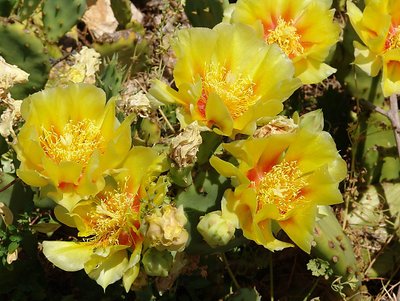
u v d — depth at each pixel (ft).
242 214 1.11
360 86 1.56
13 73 1.26
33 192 1.26
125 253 1.12
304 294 1.54
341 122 1.66
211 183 1.14
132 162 1.12
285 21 1.36
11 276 1.31
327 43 1.33
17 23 1.43
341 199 1.11
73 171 1.06
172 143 1.09
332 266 1.37
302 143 1.13
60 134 1.14
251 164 1.11
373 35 1.41
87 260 1.10
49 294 1.38
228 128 1.11
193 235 1.16
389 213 1.63
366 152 1.63
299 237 1.10
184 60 1.16
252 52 1.18
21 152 1.08
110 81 1.38
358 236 1.60
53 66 1.61
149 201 1.08
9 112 1.22
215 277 1.43
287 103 1.59
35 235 1.30
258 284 1.54
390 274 1.59
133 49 1.62
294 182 1.14
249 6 1.33
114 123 1.12
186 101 1.14
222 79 1.18
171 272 1.20
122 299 1.39
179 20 1.91
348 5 1.42
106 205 1.13
